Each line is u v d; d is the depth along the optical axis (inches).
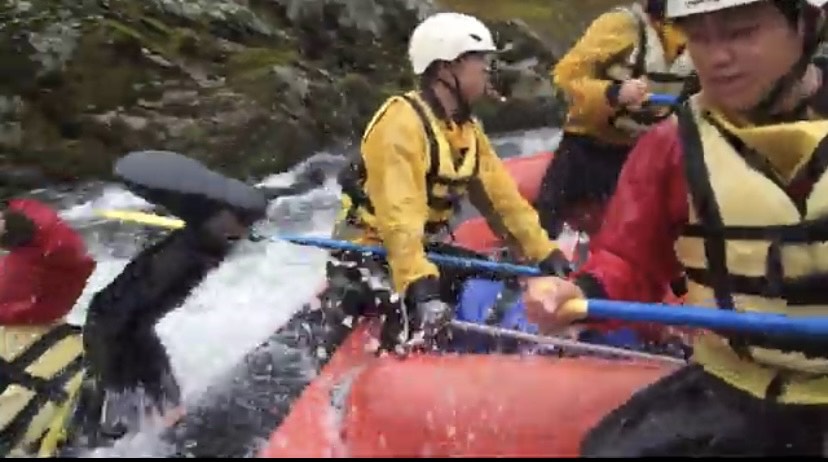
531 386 95.9
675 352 108.0
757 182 76.6
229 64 320.2
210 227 103.2
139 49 305.3
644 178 84.8
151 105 298.8
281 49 343.3
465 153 127.0
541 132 347.3
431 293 114.9
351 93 334.3
